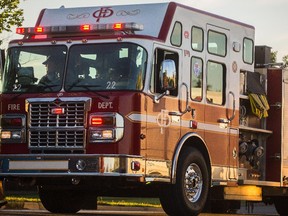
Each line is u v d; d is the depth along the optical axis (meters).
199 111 15.08
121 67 13.84
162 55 14.20
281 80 17.70
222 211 18.11
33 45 14.43
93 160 13.73
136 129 13.69
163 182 14.20
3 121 14.35
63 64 14.16
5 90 14.43
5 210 17.52
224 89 15.87
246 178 16.77
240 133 16.73
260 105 17.03
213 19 15.62
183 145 14.72
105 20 14.95
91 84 13.92
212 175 15.39
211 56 15.49
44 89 14.16
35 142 14.12
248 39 16.78
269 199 19.27
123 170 13.63
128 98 13.67
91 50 14.05
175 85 14.10
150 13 14.65
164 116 14.20
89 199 16.33
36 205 20.62
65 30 14.34
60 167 13.90
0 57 14.59
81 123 13.86
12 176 14.20
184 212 14.60
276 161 17.69
